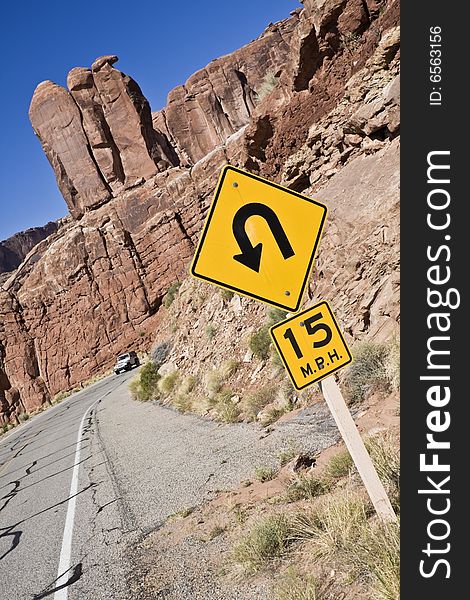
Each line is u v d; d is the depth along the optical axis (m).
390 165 10.49
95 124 67.44
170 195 61.84
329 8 13.40
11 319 59.94
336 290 9.66
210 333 15.97
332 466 5.04
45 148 69.31
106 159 67.00
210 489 6.42
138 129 67.62
